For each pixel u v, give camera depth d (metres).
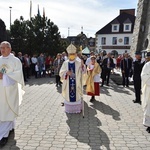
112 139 5.02
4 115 4.79
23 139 4.95
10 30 22.42
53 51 22.41
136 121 6.33
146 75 5.52
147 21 20.27
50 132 5.39
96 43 51.19
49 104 8.19
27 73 16.41
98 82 8.90
